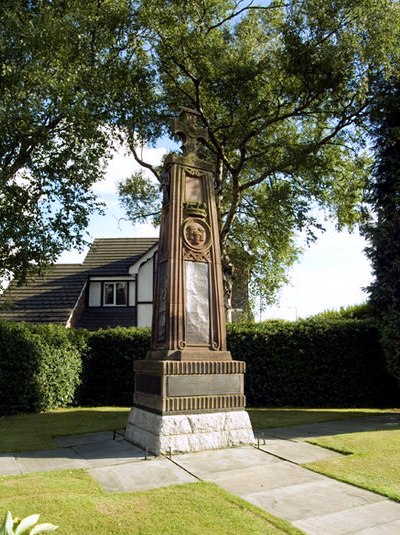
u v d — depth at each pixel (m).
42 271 16.89
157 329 8.46
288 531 4.13
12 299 18.78
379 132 13.19
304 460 6.57
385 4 13.78
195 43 15.66
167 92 18.25
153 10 14.92
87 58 14.57
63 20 13.50
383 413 11.70
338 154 18.92
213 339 8.07
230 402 7.67
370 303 13.05
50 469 6.17
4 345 12.24
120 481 5.61
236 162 19.91
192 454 6.95
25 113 12.70
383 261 12.83
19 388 12.40
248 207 21.05
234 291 25.22
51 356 13.32
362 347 13.99
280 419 10.62
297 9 14.77
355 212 19.05
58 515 4.36
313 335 14.22
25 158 14.50
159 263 8.75
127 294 22.53
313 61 14.84
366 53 13.94
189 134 8.99
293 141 18.62
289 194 17.98
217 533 4.07
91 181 15.09
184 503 4.78
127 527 4.17
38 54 13.32
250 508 4.67
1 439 8.38
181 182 8.57
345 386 13.92
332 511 4.66
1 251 14.56
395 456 6.69
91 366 14.97
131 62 16.50
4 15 13.02
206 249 8.44
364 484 5.44
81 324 21.59
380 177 13.08
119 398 14.71
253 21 16.94
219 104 17.23
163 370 7.23
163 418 7.10
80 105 13.39
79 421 10.58
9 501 4.70
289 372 14.12
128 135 17.38
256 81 15.93
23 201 14.15
